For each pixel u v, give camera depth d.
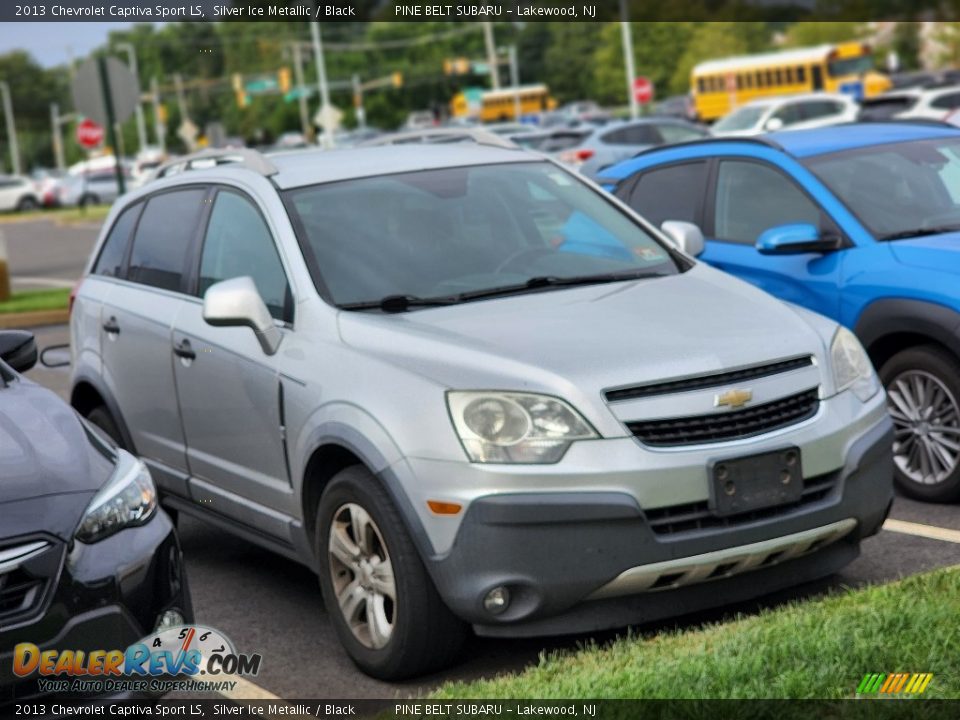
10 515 5.13
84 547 5.20
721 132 39.09
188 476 7.60
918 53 107.19
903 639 5.43
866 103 34.12
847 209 8.87
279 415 6.57
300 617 7.00
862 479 6.11
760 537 5.81
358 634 6.14
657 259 7.32
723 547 5.74
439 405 5.73
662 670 5.29
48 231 55.03
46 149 197.38
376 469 5.82
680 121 38.81
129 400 8.09
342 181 7.35
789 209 9.23
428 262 6.90
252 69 162.38
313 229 6.98
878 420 6.26
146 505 5.54
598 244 7.32
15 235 54.16
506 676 5.86
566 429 5.62
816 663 5.23
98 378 8.34
